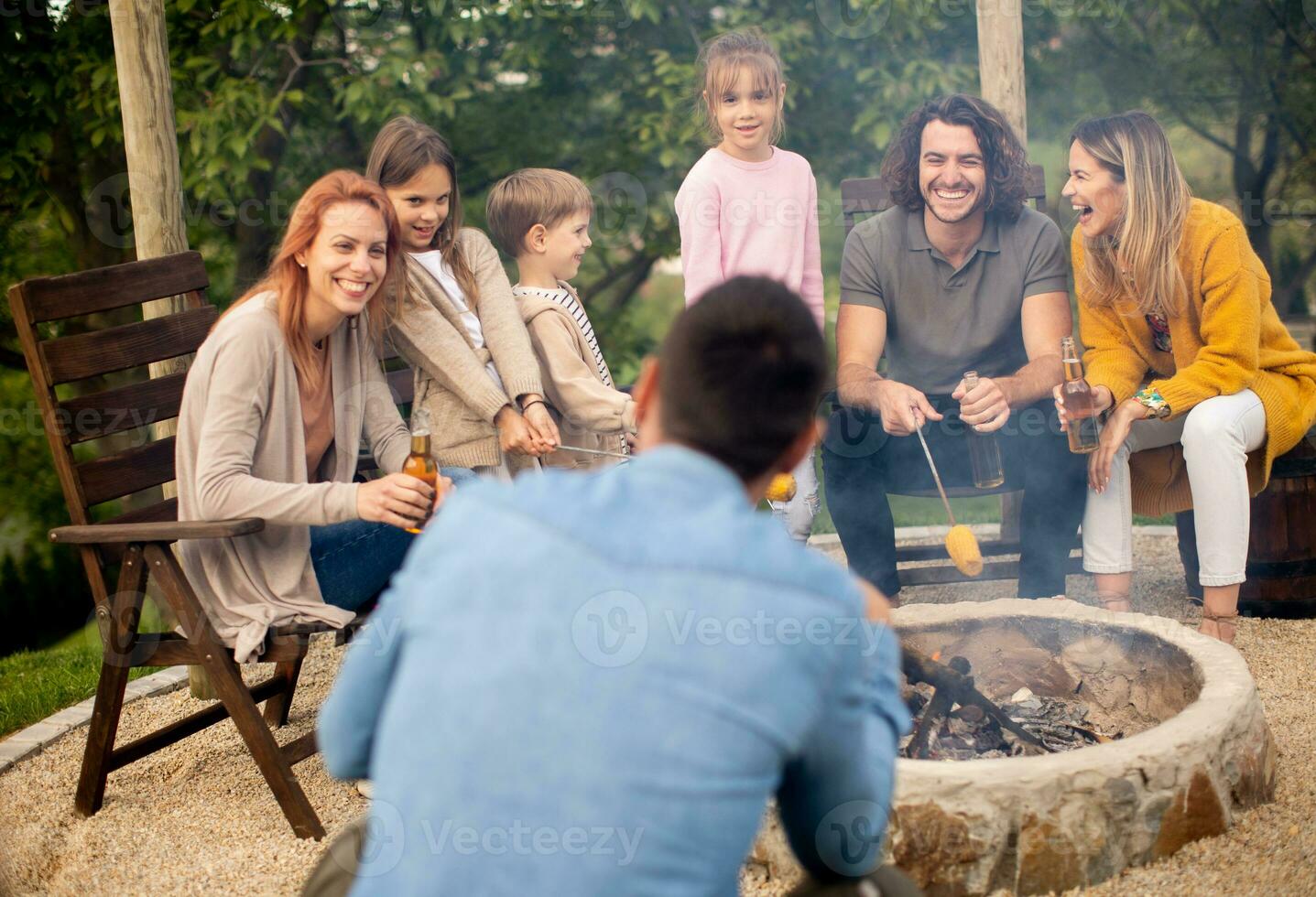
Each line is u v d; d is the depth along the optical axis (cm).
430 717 125
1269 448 344
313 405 294
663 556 124
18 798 304
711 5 816
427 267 335
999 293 371
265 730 269
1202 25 745
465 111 810
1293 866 222
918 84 734
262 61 756
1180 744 225
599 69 824
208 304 337
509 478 345
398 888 123
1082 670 291
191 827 280
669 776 118
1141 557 482
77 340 294
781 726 122
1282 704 315
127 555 273
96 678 404
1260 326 351
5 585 790
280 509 265
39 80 715
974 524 523
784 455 137
